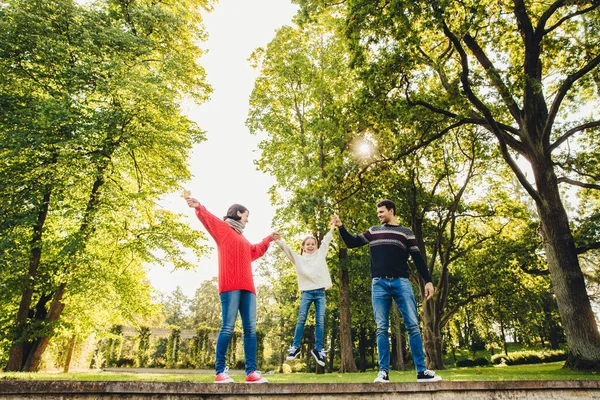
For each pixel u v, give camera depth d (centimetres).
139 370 3161
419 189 2134
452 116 1281
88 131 1298
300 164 2023
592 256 2112
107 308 1648
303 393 338
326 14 1416
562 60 1525
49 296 1644
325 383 344
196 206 420
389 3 1092
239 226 449
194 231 1709
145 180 1719
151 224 1675
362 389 349
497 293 2197
